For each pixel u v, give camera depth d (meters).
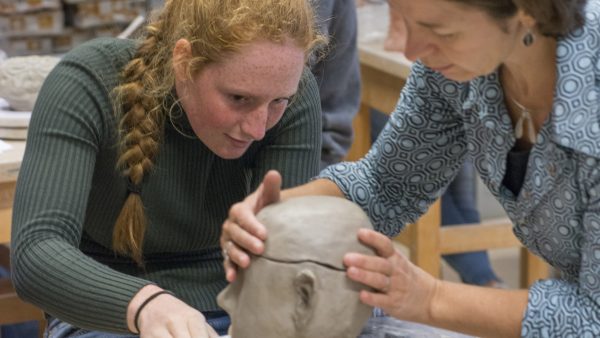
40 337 2.51
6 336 2.98
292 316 1.45
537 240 1.72
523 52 1.53
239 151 1.82
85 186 1.83
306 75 2.00
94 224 1.98
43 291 1.74
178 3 1.84
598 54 1.53
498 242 3.47
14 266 1.80
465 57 1.46
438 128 1.84
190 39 1.74
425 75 1.80
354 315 1.46
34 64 2.45
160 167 1.93
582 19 1.50
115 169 1.91
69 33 3.46
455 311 1.59
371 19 3.50
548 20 1.45
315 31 1.81
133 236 1.94
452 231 3.41
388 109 3.37
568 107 1.52
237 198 2.03
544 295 1.59
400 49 3.24
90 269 1.73
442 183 1.93
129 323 1.69
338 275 1.45
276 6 1.69
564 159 1.57
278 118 1.81
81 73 1.87
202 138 1.83
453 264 3.76
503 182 1.71
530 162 1.63
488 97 1.64
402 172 1.90
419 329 1.86
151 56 1.89
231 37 1.67
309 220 1.47
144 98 1.88
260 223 1.49
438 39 1.45
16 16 3.37
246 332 1.48
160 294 1.70
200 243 2.03
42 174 1.80
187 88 1.79
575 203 1.59
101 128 1.88
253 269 1.48
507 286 3.95
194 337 1.59
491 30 1.43
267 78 1.70
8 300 2.45
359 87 2.88
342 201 1.55
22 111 2.44
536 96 1.59
